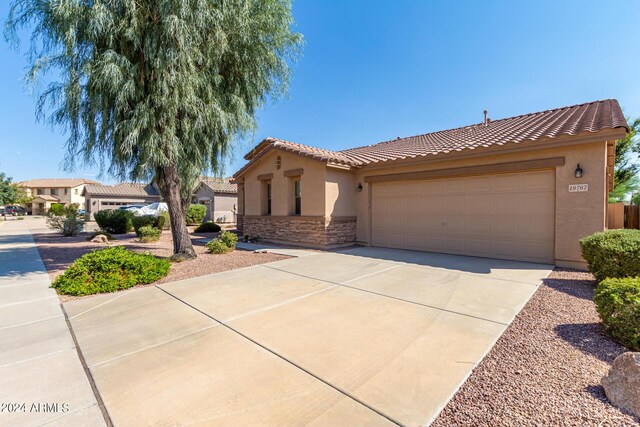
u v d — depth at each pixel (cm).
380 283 624
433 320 421
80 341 371
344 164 1130
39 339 378
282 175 1270
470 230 935
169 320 435
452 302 498
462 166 926
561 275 675
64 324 426
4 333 396
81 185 6544
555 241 771
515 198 847
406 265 805
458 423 221
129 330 402
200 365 310
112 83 675
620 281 371
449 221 981
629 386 231
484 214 905
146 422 227
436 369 295
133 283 610
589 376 275
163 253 1071
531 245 822
